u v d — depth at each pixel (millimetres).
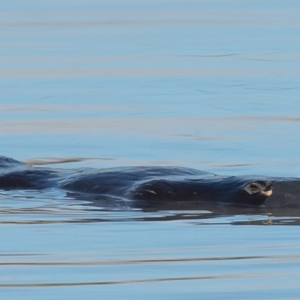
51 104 48250
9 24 70062
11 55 59656
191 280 23000
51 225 28344
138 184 31922
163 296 21953
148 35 66438
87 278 23172
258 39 65000
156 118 45469
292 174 35750
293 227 27969
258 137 41812
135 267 23984
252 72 55688
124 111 46875
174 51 61312
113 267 23984
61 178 33688
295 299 21719
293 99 49406
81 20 71938
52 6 77812
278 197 31016
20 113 46500
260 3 79125
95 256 24969
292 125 43938
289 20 71562
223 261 24531
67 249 25641
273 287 22484
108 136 42250
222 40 64750
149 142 41125
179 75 54875
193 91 51375
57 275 23391
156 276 23344
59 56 59625
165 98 49719
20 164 35625
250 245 26047
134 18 73000
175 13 75000
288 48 62125
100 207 30719
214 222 28656
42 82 52938
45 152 39812
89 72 55438
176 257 24891
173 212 30078
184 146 40375
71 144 41000
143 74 55062
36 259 24688
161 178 32188
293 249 25594
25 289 22406
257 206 30812
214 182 31766
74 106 47844
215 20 72062
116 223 28578
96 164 37812
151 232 27484
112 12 75312
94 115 46125
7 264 24297
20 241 26438
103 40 64562
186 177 32344
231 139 41500
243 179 31531
